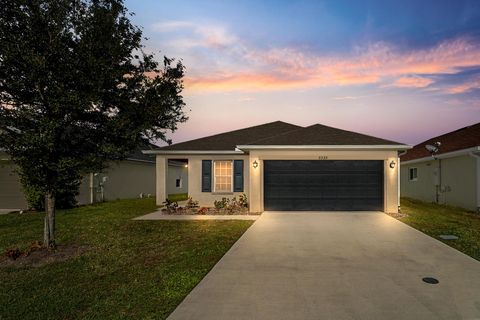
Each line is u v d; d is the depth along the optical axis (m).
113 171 20.73
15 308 4.50
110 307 4.49
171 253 7.30
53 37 6.55
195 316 4.11
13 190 16.17
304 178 13.61
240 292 4.88
